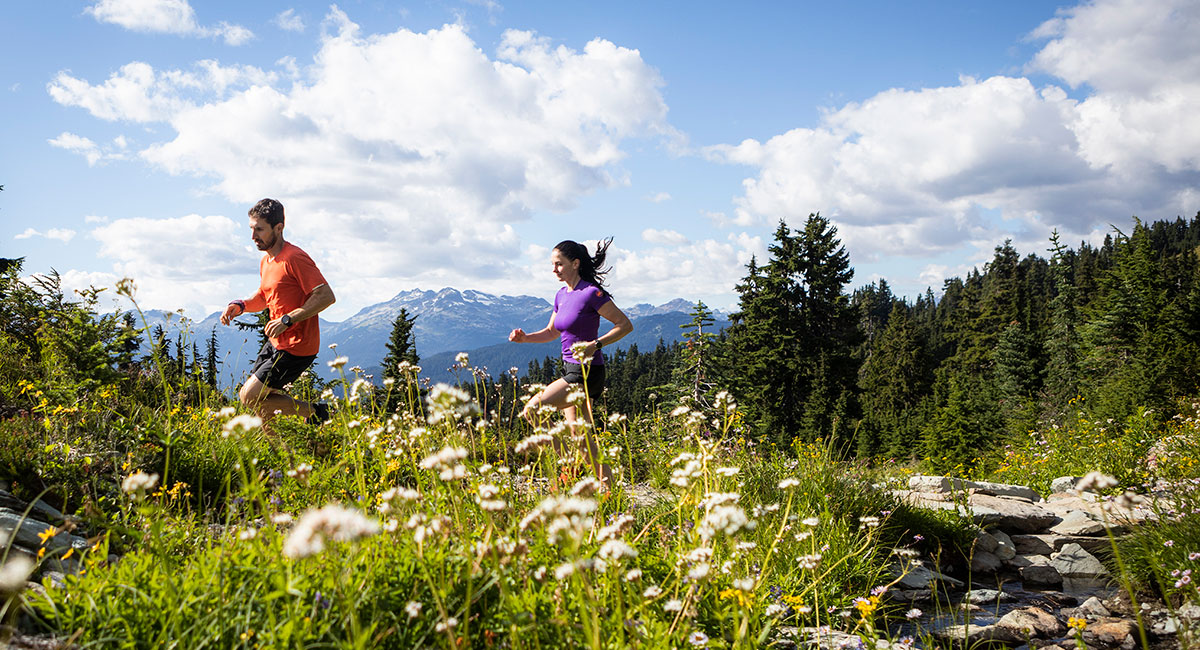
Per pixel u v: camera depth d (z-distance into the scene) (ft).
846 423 112.06
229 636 6.32
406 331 144.97
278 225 20.90
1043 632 13.10
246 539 6.94
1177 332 108.68
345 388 12.10
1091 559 18.31
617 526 8.25
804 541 14.02
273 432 17.90
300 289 20.72
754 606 8.82
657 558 10.31
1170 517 16.06
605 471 16.11
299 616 6.27
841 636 10.92
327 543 5.12
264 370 19.86
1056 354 176.35
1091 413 58.44
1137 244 141.59
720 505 8.06
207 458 14.48
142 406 17.84
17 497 11.46
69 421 15.10
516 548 6.98
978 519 20.51
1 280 29.60
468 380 14.84
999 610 14.93
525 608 7.04
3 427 13.47
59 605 7.07
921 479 25.09
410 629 6.71
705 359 88.12
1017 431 79.82
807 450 22.30
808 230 132.46
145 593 6.97
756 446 21.08
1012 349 191.42
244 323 28.30
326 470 13.04
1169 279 162.50
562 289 19.42
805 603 12.12
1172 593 13.98
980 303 271.28
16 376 20.33
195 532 10.19
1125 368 83.66
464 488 9.48
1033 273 467.52
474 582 7.27
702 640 7.66
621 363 464.65
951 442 102.22
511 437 16.39
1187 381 78.13
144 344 13.43
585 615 6.41
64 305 24.40
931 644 11.43
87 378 19.30
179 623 6.31
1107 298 147.13
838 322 130.31
